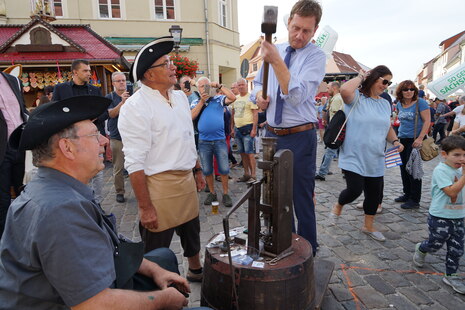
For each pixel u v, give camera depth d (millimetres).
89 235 1216
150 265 1753
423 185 5680
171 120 2178
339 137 3262
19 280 1192
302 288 1758
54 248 1127
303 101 2379
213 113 4621
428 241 2771
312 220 2684
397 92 4445
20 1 12328
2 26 8273
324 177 6164
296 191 2645
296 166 2594
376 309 2377
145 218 2141
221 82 17438
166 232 2266
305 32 2334
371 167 3283
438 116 12602
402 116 4438
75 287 1151
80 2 13109
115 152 4887
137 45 13859
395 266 2959
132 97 2127
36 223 1144
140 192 2088
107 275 1230
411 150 4414
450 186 2547
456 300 2457
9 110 3168
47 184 1256
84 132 1327
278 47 2768
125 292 1312
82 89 4730
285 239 1877
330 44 3115
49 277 1151
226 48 15797
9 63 7152
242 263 1761
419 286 2645
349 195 3420
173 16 14289
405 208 4441
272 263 1762
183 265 3066
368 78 3291
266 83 2158
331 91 6816
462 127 6457
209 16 14625
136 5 13727
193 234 2527
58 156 1294
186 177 2303
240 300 1717
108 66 8406
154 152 2160
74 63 4613
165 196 2186
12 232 1223
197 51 14695
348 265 2992
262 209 1856
